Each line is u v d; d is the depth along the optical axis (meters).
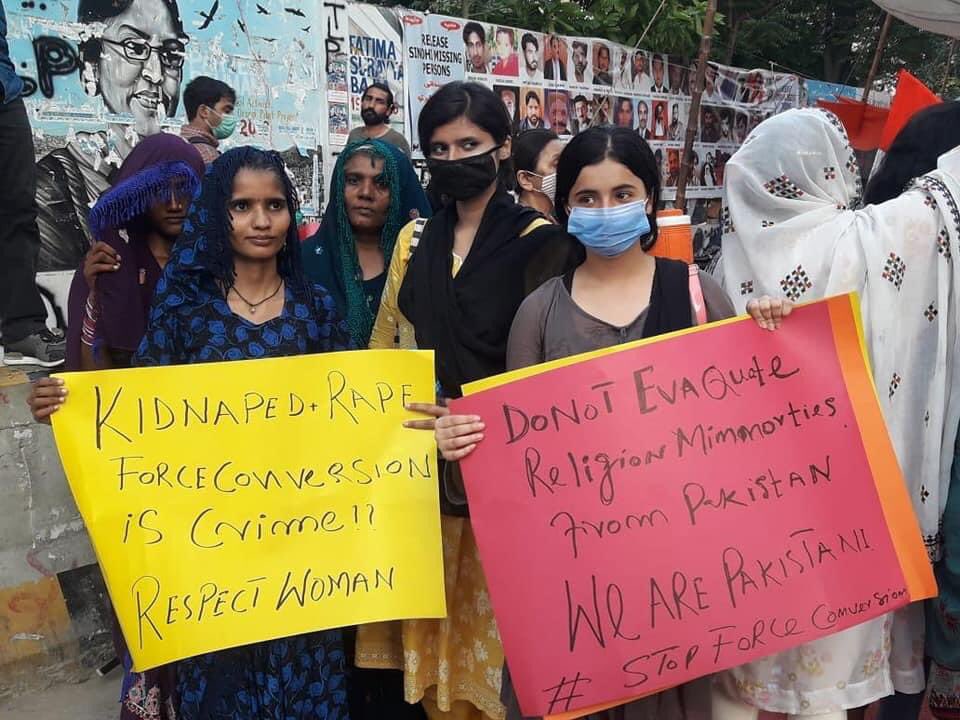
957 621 2.02
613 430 1.78
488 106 2.28
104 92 4.09
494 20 6.89
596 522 1.76
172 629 1.88
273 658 2.02
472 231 2.39
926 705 2.73
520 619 1.76
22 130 3.28
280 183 2.05
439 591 1.99
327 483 2.00
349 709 2.64
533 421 1.78
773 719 2.22
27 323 3.43
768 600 1.76
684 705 1.96
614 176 1.83
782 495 1.79
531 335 1.97
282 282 2.18
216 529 1.94
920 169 2.26
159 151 2.70
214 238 2.05
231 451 1.96
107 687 3.02
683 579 1.75
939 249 1.98
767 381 1.81
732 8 9.84
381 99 5.10
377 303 2.80
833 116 2.11
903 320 1.99
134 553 1.88
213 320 2.08
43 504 3.05
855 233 1.99
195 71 4.42
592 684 1.74
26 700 2.91
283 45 4.79
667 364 1.80
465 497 2.17
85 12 3.98
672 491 1.77
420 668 2.37
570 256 2.17
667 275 1.92
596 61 6.96
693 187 8.36
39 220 3.91
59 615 3.04
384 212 2.77
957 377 2.01
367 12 5.24
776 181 2.06
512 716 2.03
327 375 2.02
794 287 2.01
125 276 2.57
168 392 1.94
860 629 1.93
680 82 7.93
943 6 3.15
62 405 1.88
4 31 3.07
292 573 1.96
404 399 2.04
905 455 2.03
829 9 11.80
